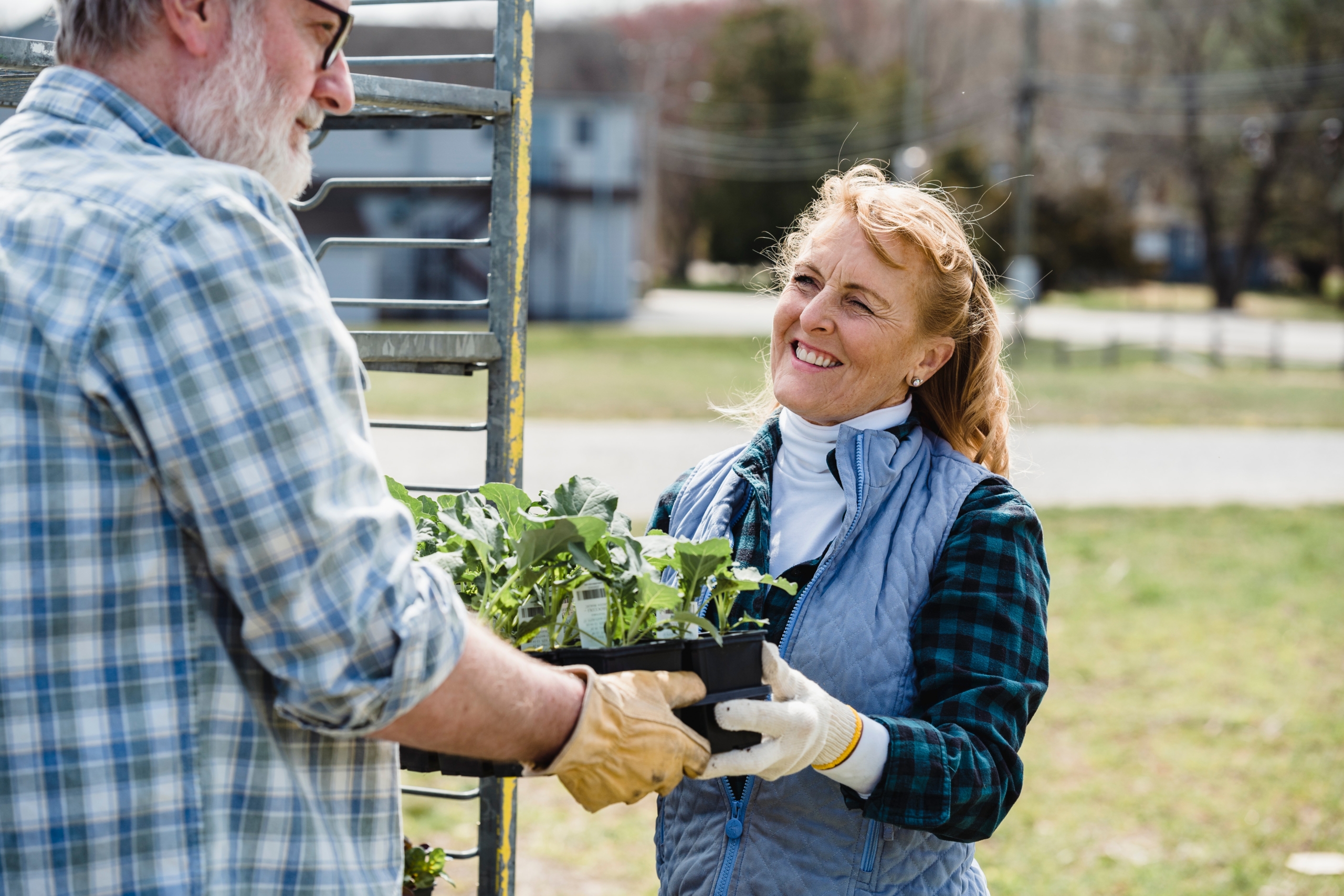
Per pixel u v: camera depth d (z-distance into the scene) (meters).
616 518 1.63
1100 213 51.34
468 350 2.18
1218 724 5.46
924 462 1.92
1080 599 7.55
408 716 1.22
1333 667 6.30
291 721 1.23
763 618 1.84
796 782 1.76
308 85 1.34
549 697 1.32
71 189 1.20
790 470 1.97
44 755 1.16
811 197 51.91
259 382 1.15
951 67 59.66
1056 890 3.89
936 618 1.75
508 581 1.54
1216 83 47.38
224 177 1.22
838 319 1.87
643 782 1.38
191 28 1.26
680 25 69.06
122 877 1.18
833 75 52.78
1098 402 17.61
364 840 1.34
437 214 35.47
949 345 1.95
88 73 1.28
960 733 1.63
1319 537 9.45
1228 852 4.19
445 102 2.07
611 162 39.78
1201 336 31.69
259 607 1.16
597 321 38.53
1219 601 7.56
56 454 1.15
